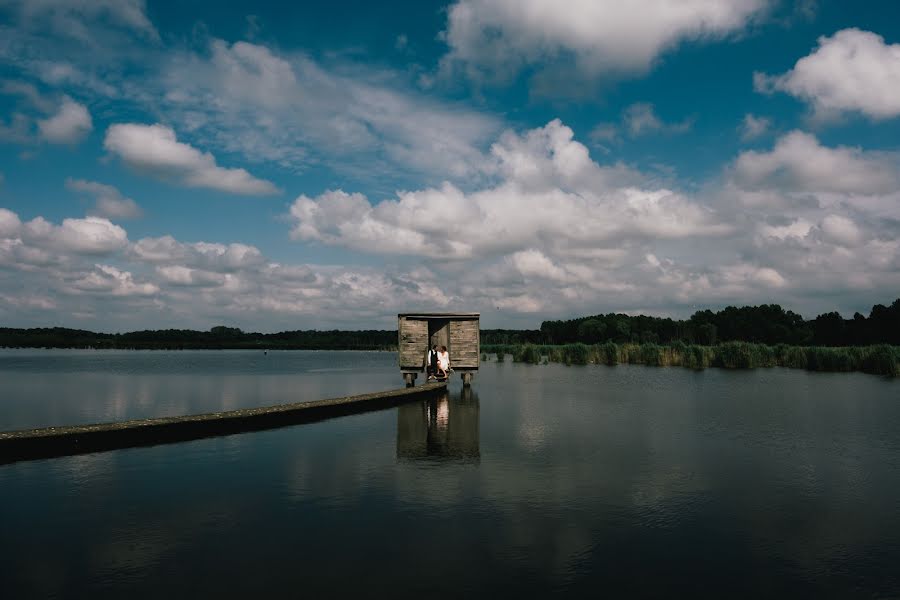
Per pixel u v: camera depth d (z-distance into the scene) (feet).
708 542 21.54
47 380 111.55
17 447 37.42
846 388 80.53
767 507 25.80
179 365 188.55
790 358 128.77
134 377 122.11
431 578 18.25
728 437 43.11
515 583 17.93
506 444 40.60
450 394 76.23
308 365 193.26
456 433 45.34
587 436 43.70
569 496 27.45
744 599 16.97
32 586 17.67
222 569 18.90
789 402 64.69
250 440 43.21
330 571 18.75
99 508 25.70
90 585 17.72
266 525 23.27
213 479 30.96
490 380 100.01
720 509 25.46
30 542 21.44
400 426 49.42
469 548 20.79
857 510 25.41
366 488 28.91
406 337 90.38
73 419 56.54
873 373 109.40
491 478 30.83
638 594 17.24
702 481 30.19
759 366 127.75
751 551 20.68
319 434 45.62
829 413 55.67
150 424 43.16
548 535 22.17
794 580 18.31
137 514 24.79
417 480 30.45
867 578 18.49
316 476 31.53
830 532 22.66
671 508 25.61
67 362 209.26
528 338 376.27
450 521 23.77
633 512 25.03
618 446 39.68
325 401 57.93
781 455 36.65
